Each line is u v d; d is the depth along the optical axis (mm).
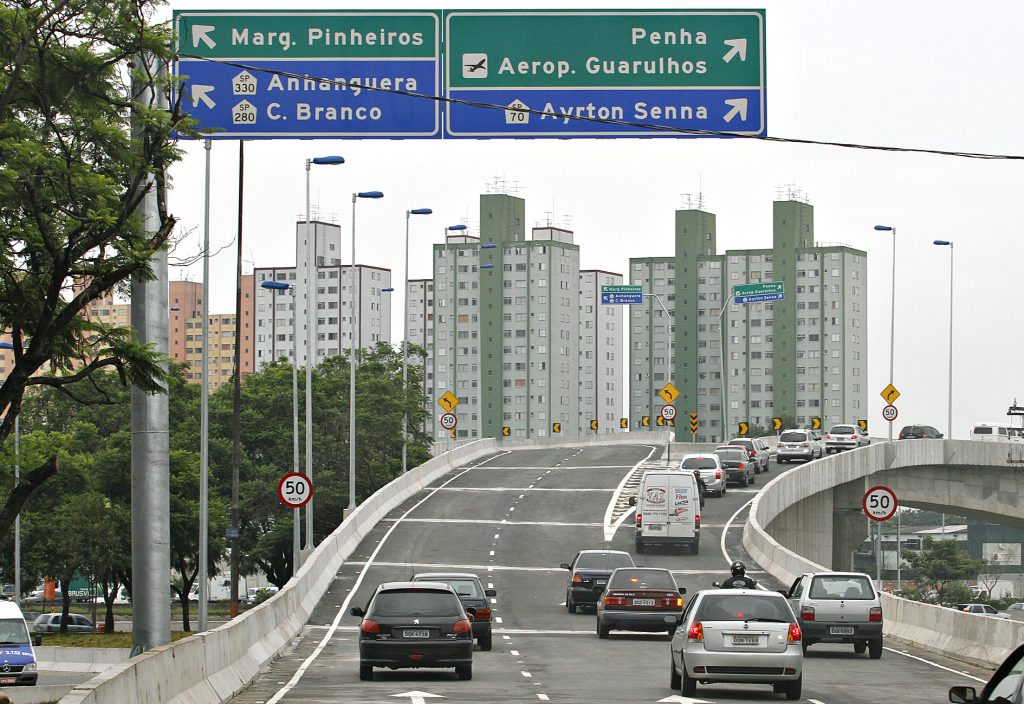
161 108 50844
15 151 45875
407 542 153750
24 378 48312
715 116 58250
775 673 56000
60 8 48062
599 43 58375
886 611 97625
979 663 75562
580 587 110500
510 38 58531
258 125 58625
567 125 58469
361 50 58594
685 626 58219
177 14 58281
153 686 44156
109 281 48812
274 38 58625
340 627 103562
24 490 48656
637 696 57469
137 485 56875
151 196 54219
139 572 56594
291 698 57125
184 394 194625
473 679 66688
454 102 58406
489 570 136750
